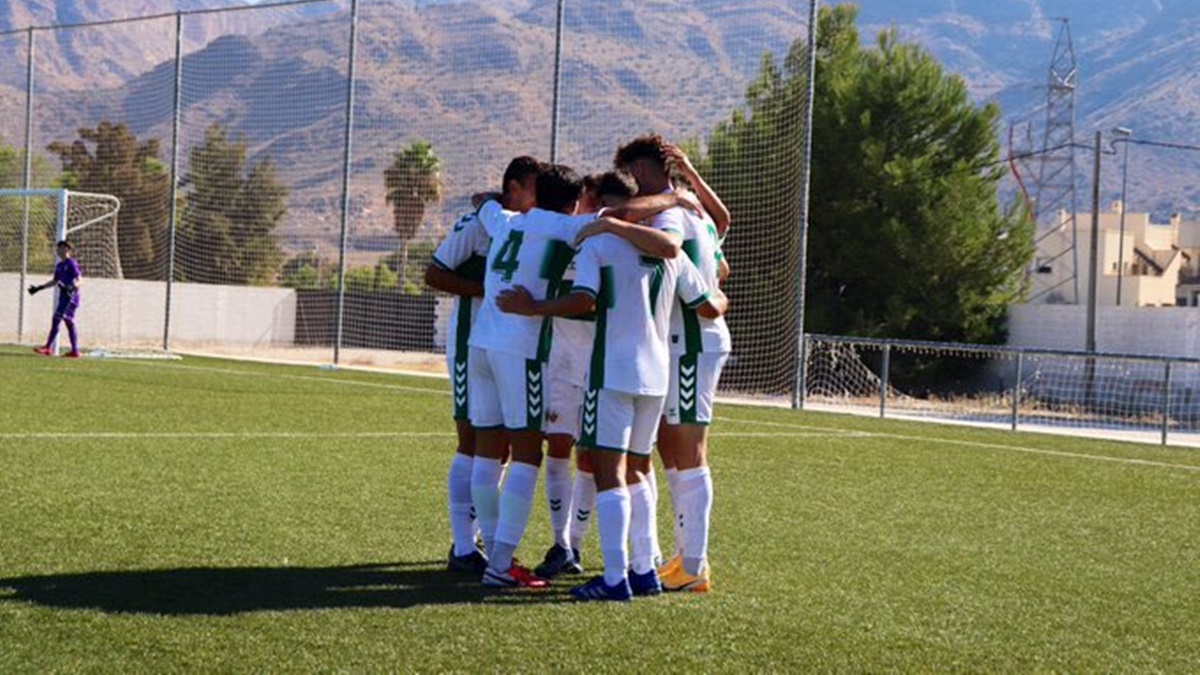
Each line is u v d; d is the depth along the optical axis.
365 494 9.42
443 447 12.68
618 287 6.52
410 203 46.66
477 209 7.32
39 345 29.14
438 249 7.35
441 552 7.49
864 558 7.93
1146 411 30.48
